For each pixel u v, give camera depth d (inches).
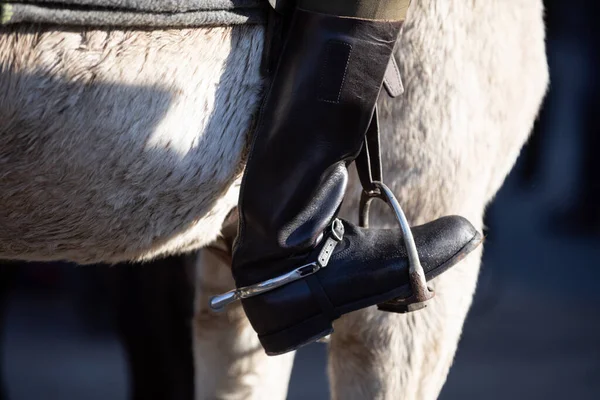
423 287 114.1
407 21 123.5
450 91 125.7
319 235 116.6
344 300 116.3
